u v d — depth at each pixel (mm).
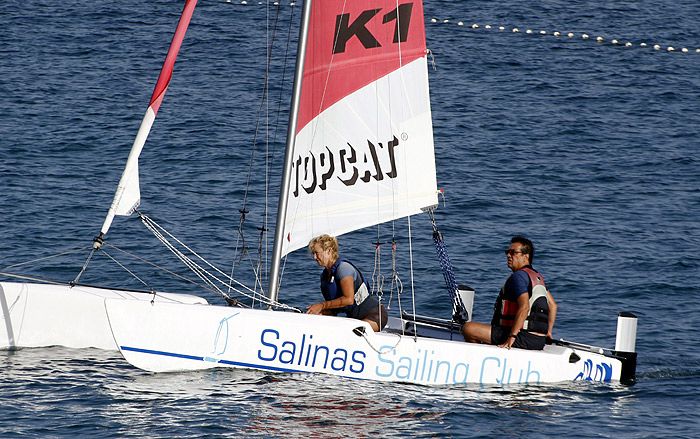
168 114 90562
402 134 42312
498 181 75938
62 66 105812
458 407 37406
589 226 66875
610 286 55906
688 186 77250
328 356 39594
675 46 129875
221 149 81062
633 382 41344
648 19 142500
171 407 36281
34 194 67688
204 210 66562
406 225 65250
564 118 95750
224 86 101250
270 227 64125
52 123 86062
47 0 134875
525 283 40594
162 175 73938
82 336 42438
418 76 42156
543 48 125000
